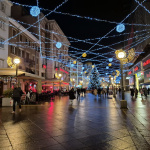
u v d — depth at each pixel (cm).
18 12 3731
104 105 1335
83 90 3250
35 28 3738
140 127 583
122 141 438
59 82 2727
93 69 5172
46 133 513
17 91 924
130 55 1377
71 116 812
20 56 2820
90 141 438
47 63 4381
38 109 1080
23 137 472
